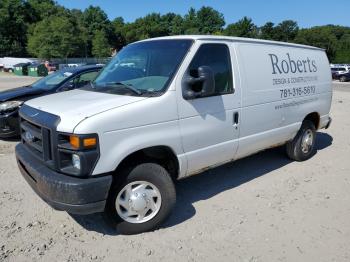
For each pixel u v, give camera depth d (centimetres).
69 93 446
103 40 9025
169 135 394
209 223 421
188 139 414
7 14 8581
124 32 11331
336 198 493
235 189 518
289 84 561
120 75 450
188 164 424
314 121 669
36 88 811
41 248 368
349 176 578
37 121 370
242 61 480
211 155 446
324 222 426
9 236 388
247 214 443
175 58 418
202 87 403
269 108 521
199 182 545
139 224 392
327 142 811
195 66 421
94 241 382
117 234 396
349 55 8675
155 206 398
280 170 601
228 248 372
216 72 444
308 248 373
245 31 10506
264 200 483
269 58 526
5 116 738
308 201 482
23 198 480
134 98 381
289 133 582
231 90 460
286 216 439
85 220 426
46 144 360
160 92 391
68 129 337
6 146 727
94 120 340
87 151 337
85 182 340
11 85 2386
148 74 425
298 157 639
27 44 8281
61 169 348
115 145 353
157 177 391
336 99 1770
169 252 364
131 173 377
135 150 368
